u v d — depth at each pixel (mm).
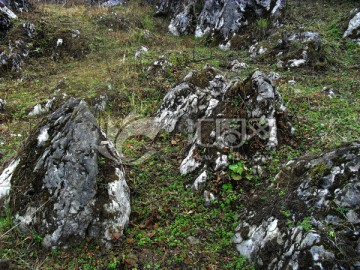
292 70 9055
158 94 8000
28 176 3900
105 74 9398
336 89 7605
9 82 9836
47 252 3535
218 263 3561
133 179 4898
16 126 7094
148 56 10312
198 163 4805
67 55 11836
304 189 3518
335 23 11703
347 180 3246
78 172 3752
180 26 14703
